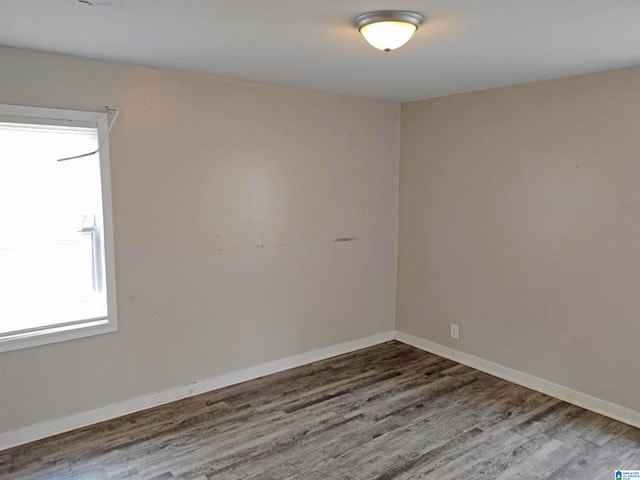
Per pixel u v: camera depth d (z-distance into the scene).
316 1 1.79
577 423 2.99
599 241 3.06
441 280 4.12
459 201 3.91
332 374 3.77
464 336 3.97
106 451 2.67
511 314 3.61
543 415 3.09
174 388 3.31
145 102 2.98
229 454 2.65
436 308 4.18
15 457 2.60
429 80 3.29
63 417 2.88
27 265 2.77
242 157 3.44
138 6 1.86
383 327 4.52
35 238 2.78
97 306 3.01
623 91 2.88
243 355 3.62
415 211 4.30
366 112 4.11
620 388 3.03
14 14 1.97
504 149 3.55
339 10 1.89
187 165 3.19
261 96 3.48
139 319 3.11
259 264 3.62
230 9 1.89
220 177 3.35
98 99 2.81
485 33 2.18
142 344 3.14
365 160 4.17
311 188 3.84
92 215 2.94
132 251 3.03
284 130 3.63
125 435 2.83
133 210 3.01
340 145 3.98
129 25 2.11
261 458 2.61
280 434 2.86
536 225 3.39
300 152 3.74
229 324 3.52
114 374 3.04
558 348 3.34
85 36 2.29
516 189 3.50
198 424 2.97
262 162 3.54
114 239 2.95
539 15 1.93
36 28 2.17
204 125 3.23
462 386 3.54
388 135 4.30
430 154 4.11
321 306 4.05
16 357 2.69
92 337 2.94
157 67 2.96
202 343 3.40
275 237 3.69
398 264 4.51
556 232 3.28
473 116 3.74
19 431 2.73
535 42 2.33
